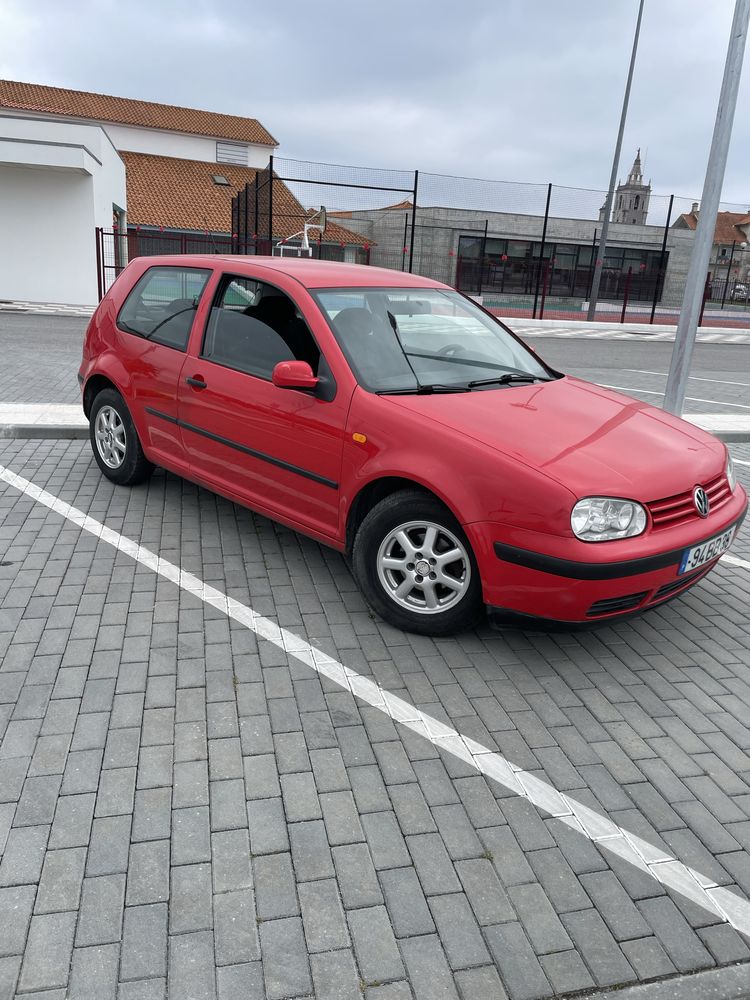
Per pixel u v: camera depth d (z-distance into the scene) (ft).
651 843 8.33
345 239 103.76
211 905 7.20
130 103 154.20
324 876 7.60
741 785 9.36
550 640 12.53
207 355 15.15
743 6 21.88
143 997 6.31
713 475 12.12
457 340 14.67
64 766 8.91
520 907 7.40
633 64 76.07
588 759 9.66
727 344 73.77
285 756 9.32
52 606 12.64
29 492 17.94
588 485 10.50
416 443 11.53
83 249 71.72
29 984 6.35
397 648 11.95
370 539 12.15
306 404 13.00
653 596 11.32
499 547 10.75
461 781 9.09
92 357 18.28
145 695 10.37
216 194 138.92
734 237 216.74
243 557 14.90
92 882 7.36
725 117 22.76
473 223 110.32
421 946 6.92
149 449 16.96
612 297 120.57
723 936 7.23
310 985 6.50
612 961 6.89
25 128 67.97
